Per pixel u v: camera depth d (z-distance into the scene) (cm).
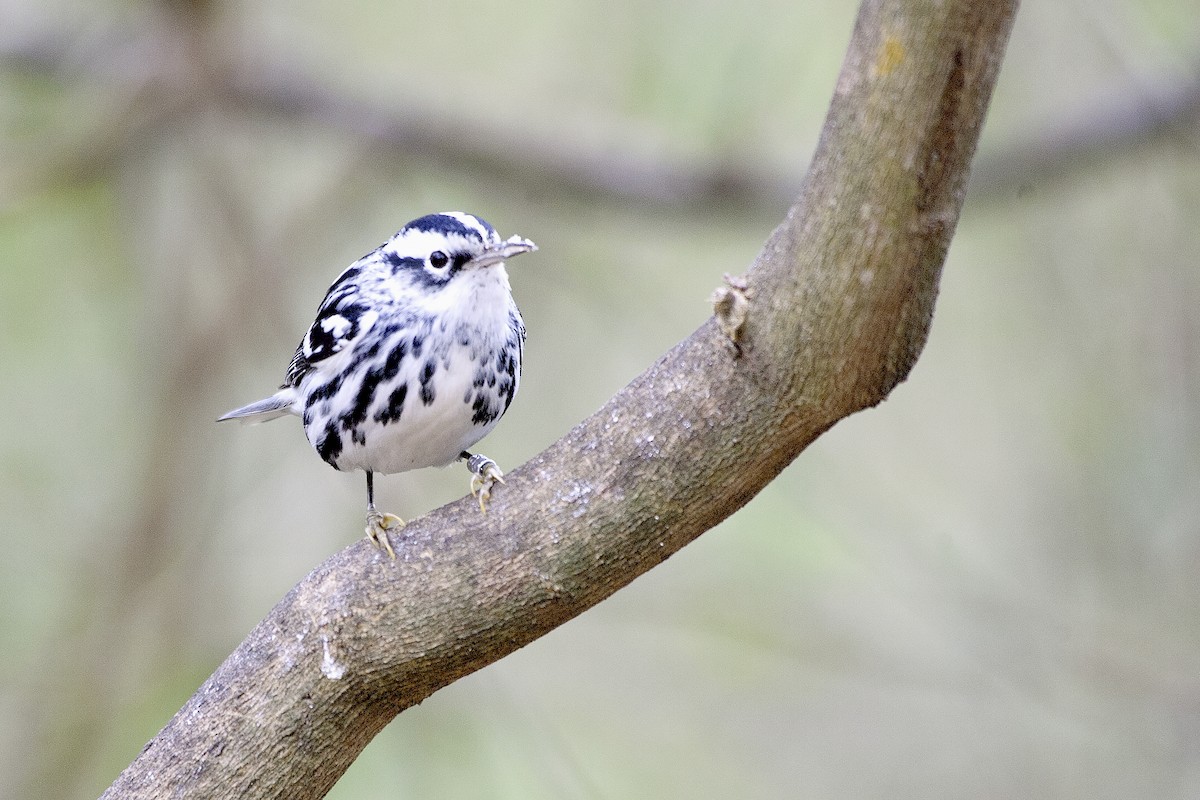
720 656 1364
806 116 1383
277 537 1336
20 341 1396
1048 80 1257
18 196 1298
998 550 1302
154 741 595
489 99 1409
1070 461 1235
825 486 1327
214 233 1372
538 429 1378
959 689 1266
